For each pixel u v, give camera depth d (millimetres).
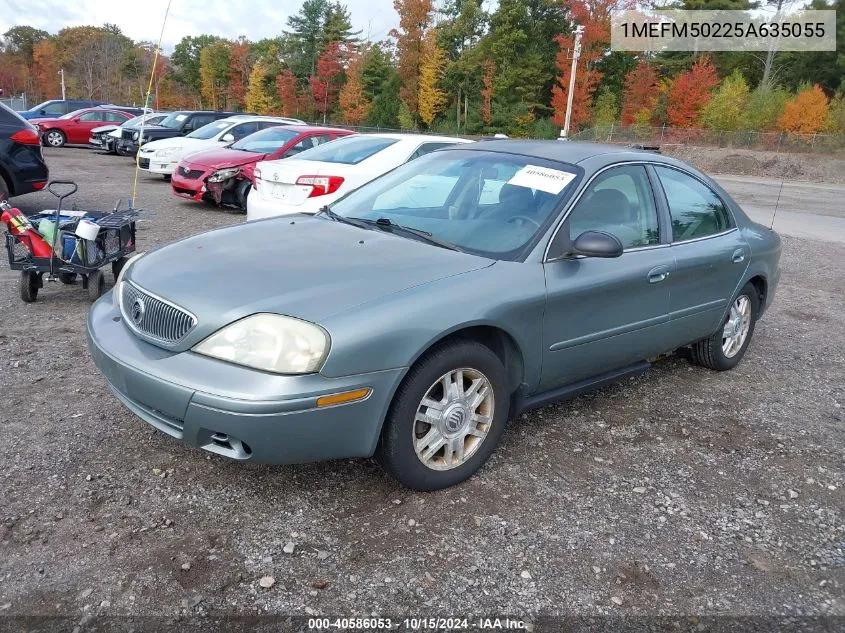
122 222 5867
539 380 3580
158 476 3215
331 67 69875
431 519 3021
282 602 2482
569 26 61438
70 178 15055
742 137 41125
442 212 3871
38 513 2889
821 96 42969
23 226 5516
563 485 3393
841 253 11078
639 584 2717
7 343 4801
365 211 4078
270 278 3012
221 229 3869
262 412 2645
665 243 4199
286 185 7656
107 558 2650
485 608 2523
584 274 3611
